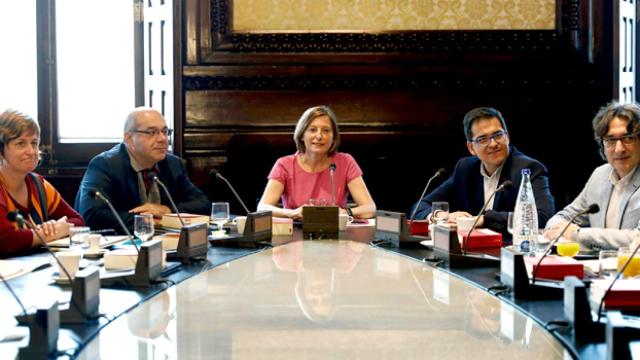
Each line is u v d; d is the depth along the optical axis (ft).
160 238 8.44
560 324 4.96
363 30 15.76
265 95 15.88
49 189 10.46
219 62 15.78
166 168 12.62
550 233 8.57
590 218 9.86
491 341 4.66
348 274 7.06
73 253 6.64
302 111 15.85
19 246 8.51
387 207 16.01
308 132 12.39
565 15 15.74
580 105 15.83
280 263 7.74
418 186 15.96
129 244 8.73
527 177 9.15
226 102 15.89
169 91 15.62
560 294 5.90
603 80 15.65
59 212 10.51
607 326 4.20
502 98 15.84
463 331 4.91
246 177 16.02
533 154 15.98
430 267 7.47
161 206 11.55
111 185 11.87
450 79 15.76
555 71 15.74
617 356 4.07
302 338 4.74
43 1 16.26
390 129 15.85
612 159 9.32
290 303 5.76
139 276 6.37
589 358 4.25
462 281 6.72
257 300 5.87
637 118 9.21
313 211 10.02
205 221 10.34
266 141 15.79
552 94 15.81
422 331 4.92
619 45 15.38
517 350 4.46
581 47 15.74
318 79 15.80
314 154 12.39
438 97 15.84
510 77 15.76
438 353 4.41
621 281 5.57
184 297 6.00
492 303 5.77
